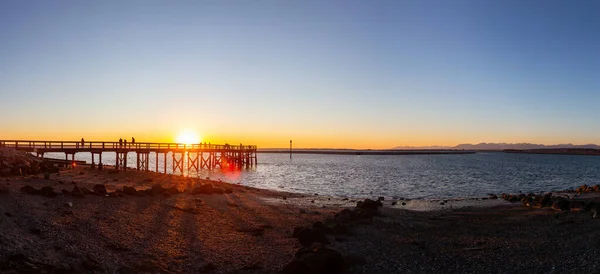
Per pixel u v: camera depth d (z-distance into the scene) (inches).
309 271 577.6
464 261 688.4
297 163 5482.3
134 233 738.2
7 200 749.9
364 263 667.4
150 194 1124.5
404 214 1137.4
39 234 624.1
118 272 562.3
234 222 937.5
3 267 494.9
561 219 999.0
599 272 615.2
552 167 4690.0
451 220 1056.8
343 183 2433.6
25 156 1592.0
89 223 734.5
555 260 679.1
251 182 2444.6
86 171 1792.6
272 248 741.9
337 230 858.8
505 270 641.6
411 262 682.2
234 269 626.5
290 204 1320.1
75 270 534.3
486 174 3329.2
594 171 3927.2
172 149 2578.7
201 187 1368.1
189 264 633.0
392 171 3695.9
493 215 1124.5
